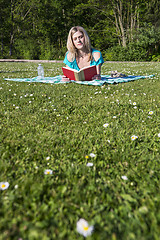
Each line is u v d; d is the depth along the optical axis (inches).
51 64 572.1
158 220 45.3
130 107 134.0
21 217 45.8
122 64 581.6
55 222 44.1
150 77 273.7
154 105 136.9
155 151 78.2
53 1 1046.4
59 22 1048.8
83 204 50.1
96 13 1018.1
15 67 464.1
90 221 44.4
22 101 149.3
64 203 49.9
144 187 57.5
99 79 236.1
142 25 905.5
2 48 1055.0
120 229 42.4
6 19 1019.3
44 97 162.7
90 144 83.9
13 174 63.7
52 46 973.8
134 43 802.2
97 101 150.0
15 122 107.5
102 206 49.1
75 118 115.4
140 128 99.2
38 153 75.7
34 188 53.9
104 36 1064.8
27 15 1077.1
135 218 45.7
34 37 1067.9
